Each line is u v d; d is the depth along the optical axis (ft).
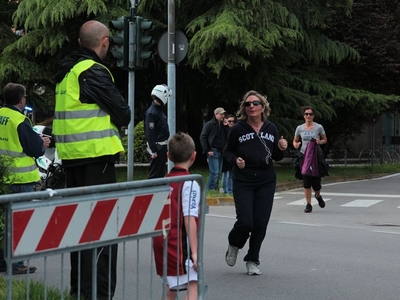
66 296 25.80
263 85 105.81
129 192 20.81
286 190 90.48
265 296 31.83
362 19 125.18
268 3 95.09
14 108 34.63
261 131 35.55
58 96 26.25
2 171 29.14
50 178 76.07
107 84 25.58
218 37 89.25
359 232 51.75
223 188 74.43
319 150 64.54
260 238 35.88
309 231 52.26
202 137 73.61
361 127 134.82
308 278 35.65
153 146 56.29
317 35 109.50
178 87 109.09
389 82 129.39
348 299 31.40
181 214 23.57
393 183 100.12
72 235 19.08
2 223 24.80
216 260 40.42
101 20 94.07
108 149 25.63
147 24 62.90
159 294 31.89
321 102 111.75
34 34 97.71
